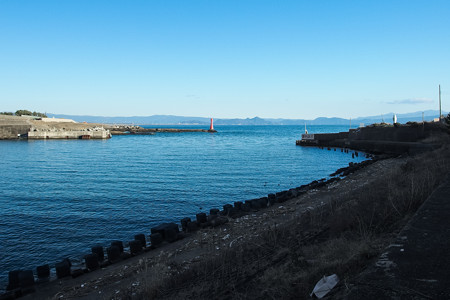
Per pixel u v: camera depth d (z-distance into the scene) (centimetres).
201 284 760
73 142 10206
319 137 8169
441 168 1430
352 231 845
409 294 341
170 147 8294
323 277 525
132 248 1374
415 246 475
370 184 1772
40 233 1764
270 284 637
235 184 3183
